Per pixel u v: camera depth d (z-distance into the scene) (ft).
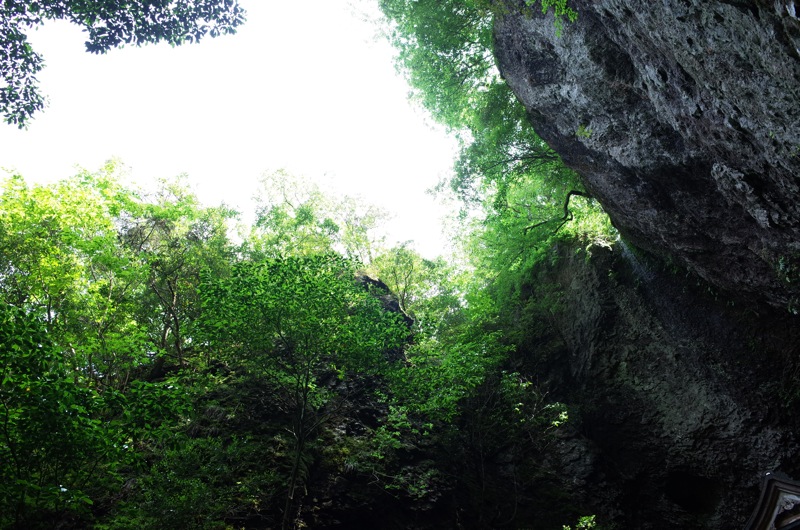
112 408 32.45
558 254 99.86
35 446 29.78
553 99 59.41
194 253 79.10
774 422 66.13
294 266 51.42
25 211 61.00
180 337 76.59
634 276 85.30
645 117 51.39
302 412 52.19
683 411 73.97
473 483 70.28
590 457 74.64
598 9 44.57
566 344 91.20
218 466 48.83
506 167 83.56
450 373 62.18
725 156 44.78
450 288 113.29
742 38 32.91
